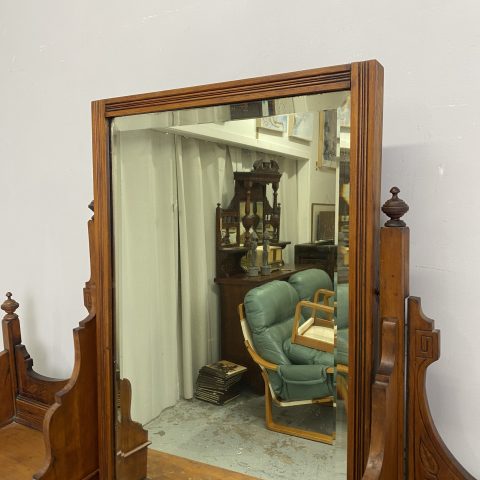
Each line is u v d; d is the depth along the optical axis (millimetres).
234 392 746
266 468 718
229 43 863
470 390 695
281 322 697
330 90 595
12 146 1171
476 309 686
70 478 796
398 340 596
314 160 625
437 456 618
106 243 780
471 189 681
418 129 708
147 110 733
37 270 1159
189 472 775
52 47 1083
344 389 620
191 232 758
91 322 820
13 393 1067
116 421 806
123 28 981
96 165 781
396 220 596
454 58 684
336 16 763
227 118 688
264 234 691
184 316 777
